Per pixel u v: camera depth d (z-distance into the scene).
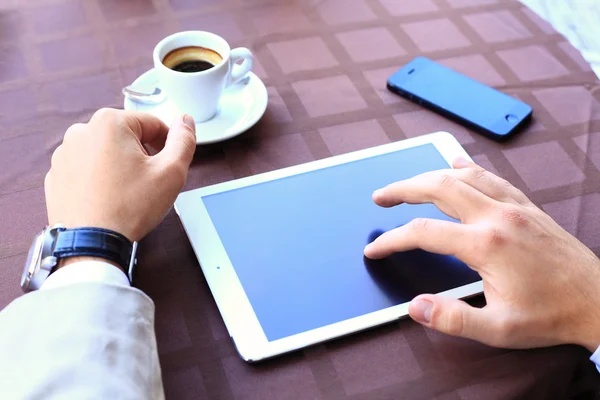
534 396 0.60
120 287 0.58
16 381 0.51
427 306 0.60
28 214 0.72
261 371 0.59
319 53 0.96
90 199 0.63
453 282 0.66
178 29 0.97
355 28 1.00
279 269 0.66
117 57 0.92
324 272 0.66
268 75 0.91
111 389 0.51
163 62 0.82
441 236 0.64
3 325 0.54
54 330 0.53
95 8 1.00
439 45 0.98
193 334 0.61
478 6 1.06
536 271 0.61
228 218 0.70
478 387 0.58
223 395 0.57
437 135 0.82
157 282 0.65
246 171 0.78
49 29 0.96
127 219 0.63
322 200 0.73
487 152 0.83
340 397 0.57
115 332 0.55
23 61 0.90
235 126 0.83
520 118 0.85
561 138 0.85
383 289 0.65
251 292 0.64
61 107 0.84
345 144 0.82
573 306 0.60
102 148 0.66
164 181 0.66
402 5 1.06
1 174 0.76
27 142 0.80
